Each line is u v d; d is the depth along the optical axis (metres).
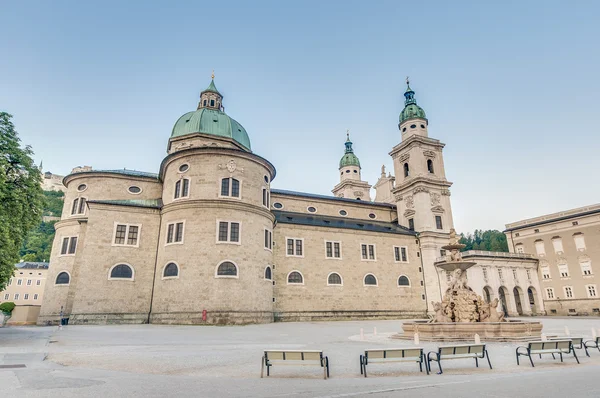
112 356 15.40
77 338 22.48
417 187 59.47
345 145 88.69
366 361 11.88
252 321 35.88
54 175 156.50
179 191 39.16
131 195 46.09
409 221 60.62
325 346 19.27
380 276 52.28
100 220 38.06
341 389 9.55
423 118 64.88
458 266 26.69
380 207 63.38
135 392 9.05
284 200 55.81
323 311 46.78
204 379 11.02
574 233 61.91
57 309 40.06
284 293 45.41
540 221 66.81
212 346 19.06
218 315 34.09
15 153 24.47
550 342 14.25
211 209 37.22
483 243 120.75
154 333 26.11
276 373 12.24
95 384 9.95
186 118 52.28
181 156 40.22
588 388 9.28
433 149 63.19
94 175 45.50
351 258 51.06
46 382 10.12
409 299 53.28
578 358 15.42
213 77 59.56
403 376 11.81
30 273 95.44
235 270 36.03
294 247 47.94
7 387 9.38
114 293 36.66
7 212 23.77
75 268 41.00
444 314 24.97
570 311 60.56
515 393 8.79
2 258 22.27
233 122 53.12
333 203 59.44
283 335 25.64
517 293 64.00
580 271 60.31
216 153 39.50
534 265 61.59
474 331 21.30
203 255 35.75
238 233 37.38
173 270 36.25
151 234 39.78
